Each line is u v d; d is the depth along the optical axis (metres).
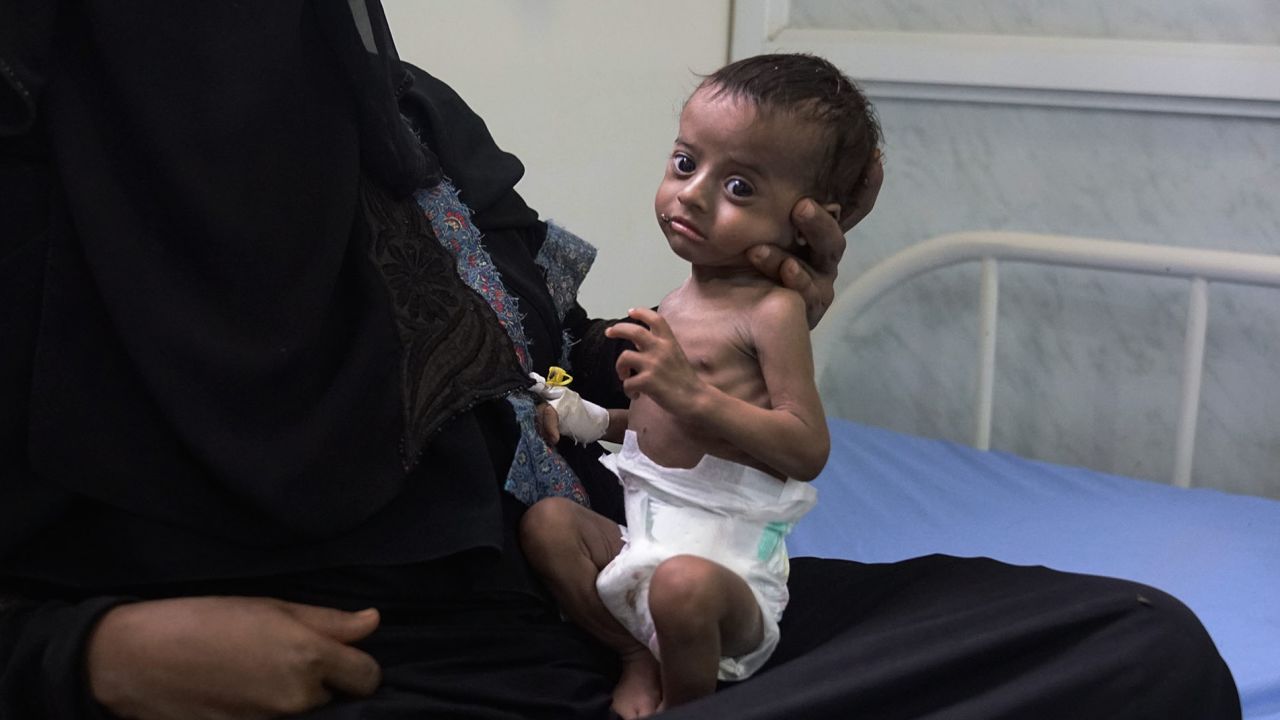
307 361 0.98
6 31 0.89
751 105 1.01
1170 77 2.11
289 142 0.99
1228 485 2.21
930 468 2.07
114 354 0.93
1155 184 2.20
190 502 0.93
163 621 0.84
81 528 0.93
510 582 1.02
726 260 1.04
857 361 2.53
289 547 0.95
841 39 2.39
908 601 1.04
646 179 2.29
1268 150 2.10
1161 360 2.22
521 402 1.09
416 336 1.03
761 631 0.98
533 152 2.04
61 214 0.92
